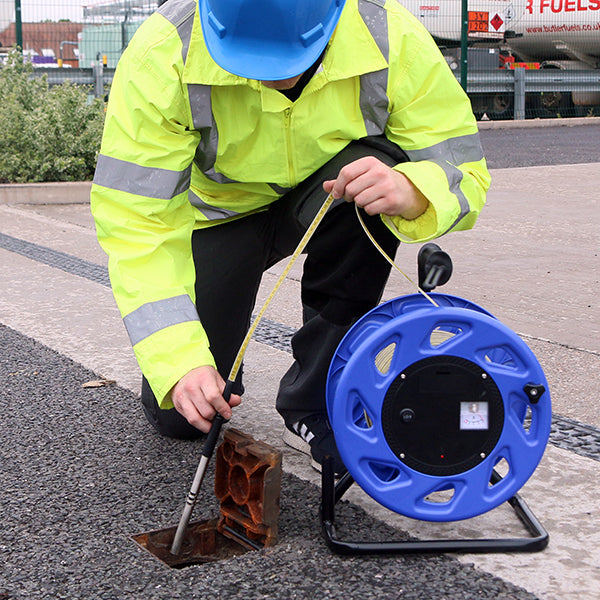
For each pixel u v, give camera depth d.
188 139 2.08
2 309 4.10
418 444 1.82
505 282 4.53
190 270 2.13
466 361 1.81
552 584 1.78
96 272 4.88
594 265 4.92
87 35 13.16
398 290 4.48
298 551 1.92
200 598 1.74
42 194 7.48
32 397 2.96
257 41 1.89
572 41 15.88
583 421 2.71
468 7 15.00
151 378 1.91
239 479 2.03
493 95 16.78
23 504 2.19
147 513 2.13
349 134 2.12
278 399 2.30
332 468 1.98
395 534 2.00
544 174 8.88
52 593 1.77
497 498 1.88
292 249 2.59
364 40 2.02
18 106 7.96
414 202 1.92
